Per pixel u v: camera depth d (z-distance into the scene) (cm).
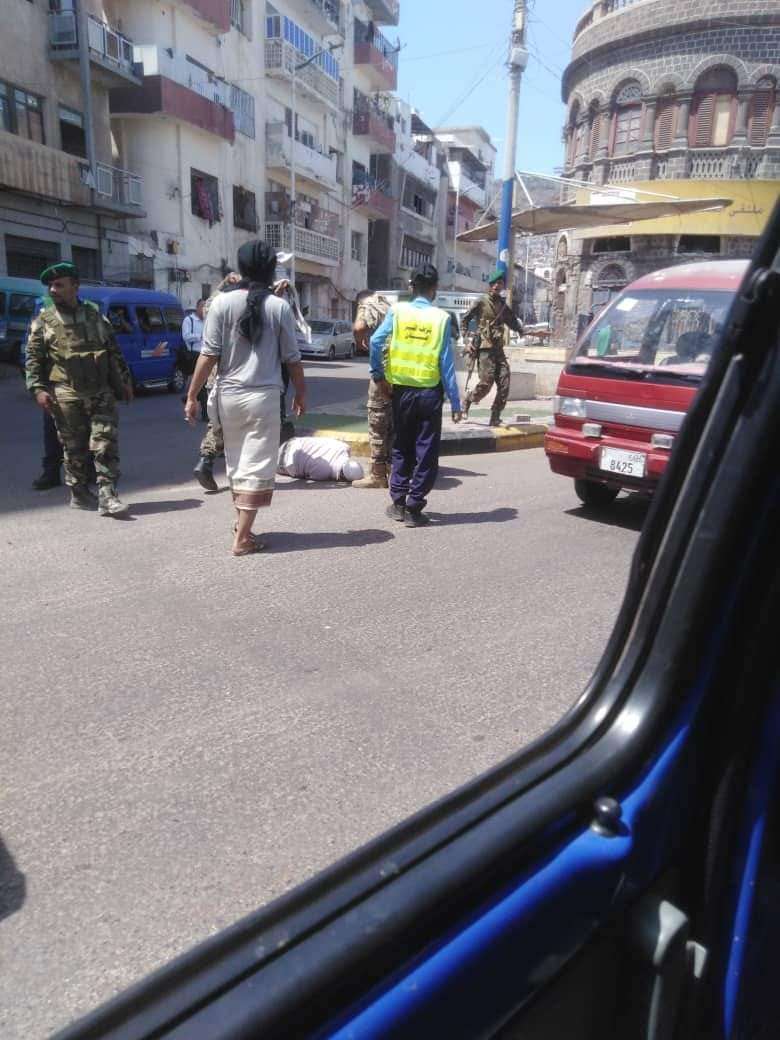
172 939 214
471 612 456
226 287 618
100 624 426
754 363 109
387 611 454
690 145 2852
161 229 2898
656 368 596
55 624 425
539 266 7919
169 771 292
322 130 4094
